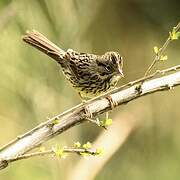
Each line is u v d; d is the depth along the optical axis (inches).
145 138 544.4
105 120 295.9
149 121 548.1
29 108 466.9
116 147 501.4
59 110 466.0
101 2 508.7
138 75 542.0
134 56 539.2
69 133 478.3
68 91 470.0
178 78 328.2
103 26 514.6
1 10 439.8
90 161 482.9
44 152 279.4
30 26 450.9
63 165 478.0
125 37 530.0
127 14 525.7
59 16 464.4
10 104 466.3
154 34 536.1
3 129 473.4
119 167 538.9
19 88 463.8
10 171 493.7
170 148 548.4
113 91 318.7
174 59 551.5
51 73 467.5
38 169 478.3
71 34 474.6
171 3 522.9
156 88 326.3
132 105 545.0
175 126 550.6
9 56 455.5
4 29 443.2
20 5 443.2
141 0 523.5
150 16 527.5
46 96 466.3
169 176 540.4
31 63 462.9
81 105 295.6
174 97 554.9
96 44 510.3
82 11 485.7
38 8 453.4
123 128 521.0
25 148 296.4
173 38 297.0
